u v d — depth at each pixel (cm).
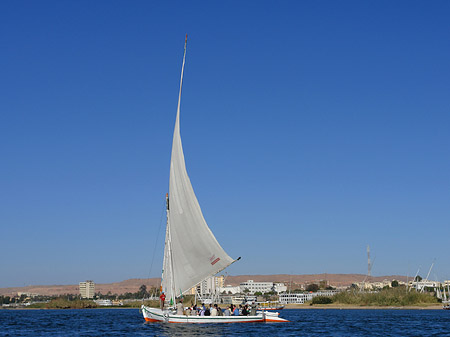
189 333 4731
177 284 5803
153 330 5141
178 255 5834
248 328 5275
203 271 5809
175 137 5925
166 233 5925
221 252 5838
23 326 7125
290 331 5178
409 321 8131
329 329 5812
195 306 5850
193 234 5788
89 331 5653
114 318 10062
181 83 5931
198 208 5775
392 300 18962
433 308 17800
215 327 5278
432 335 5075
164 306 5816
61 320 9325
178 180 5888
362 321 8056
